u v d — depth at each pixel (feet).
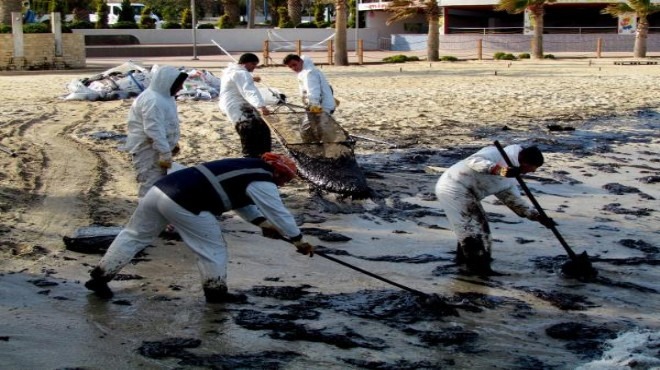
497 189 23.79
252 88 34.40
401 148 43.57
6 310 19.67
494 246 26.68
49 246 24.77
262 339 18.53
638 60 118.93
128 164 37.29
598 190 35.27
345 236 27.55
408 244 26.86
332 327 19.39
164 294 21.24
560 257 25.63
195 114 53.42
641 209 32.17
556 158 42.14
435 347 18.47
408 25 167.63
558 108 60.90
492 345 18.66
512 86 75.25
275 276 23.15
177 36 152.05
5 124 47.60
